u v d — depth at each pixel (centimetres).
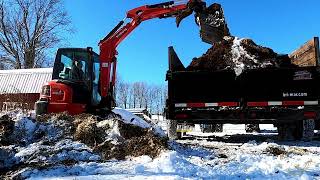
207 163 679
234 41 1109
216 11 1231
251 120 1060
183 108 1080
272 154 809
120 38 1157
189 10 1185
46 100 1038
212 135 1375
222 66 1077
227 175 562
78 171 596
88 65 1083
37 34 4562
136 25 1176
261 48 1093
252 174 572
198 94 1074
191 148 850
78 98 1055
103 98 1106
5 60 4494
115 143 768
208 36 1212
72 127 872
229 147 945
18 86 3017
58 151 734
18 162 684
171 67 1091
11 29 4472
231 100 1059
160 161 643
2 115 870
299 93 1034
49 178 544
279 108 1038
